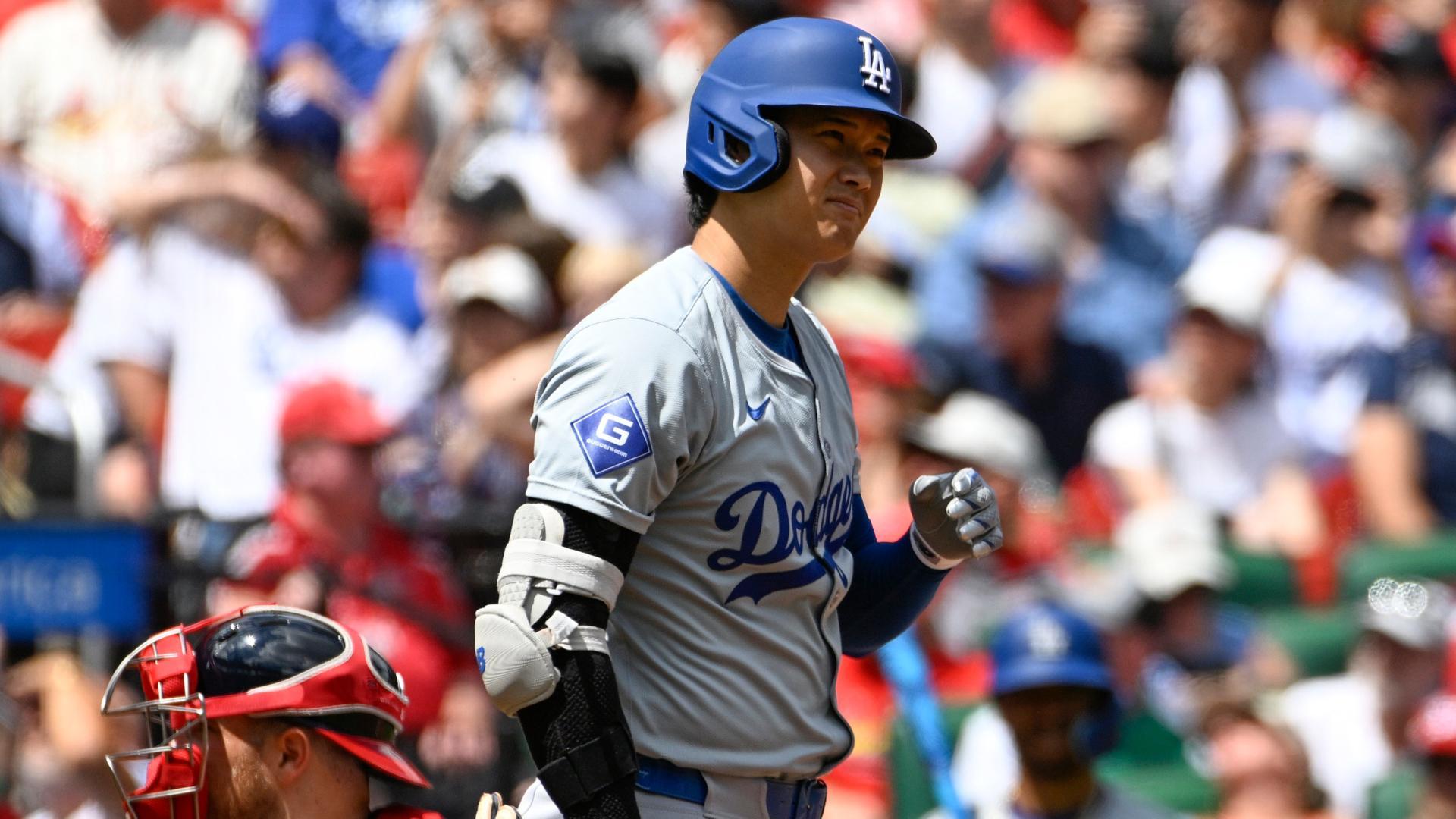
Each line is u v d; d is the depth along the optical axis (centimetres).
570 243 2423
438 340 2422
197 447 2384
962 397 2498
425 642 2042
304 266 2416
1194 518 2422
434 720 2031
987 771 2022
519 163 2719
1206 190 3161
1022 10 3384
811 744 1066
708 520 1022
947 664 2184
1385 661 2364
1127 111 3219
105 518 1983
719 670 1029
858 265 2775
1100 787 1836
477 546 2127
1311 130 3206
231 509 2347
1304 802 2133
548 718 973
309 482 2034
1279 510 2623
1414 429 2800
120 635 1997
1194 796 2142
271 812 1009
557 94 2698
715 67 1040
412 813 1037
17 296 2709
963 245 2730
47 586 1969
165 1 3109
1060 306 2708
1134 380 2730
